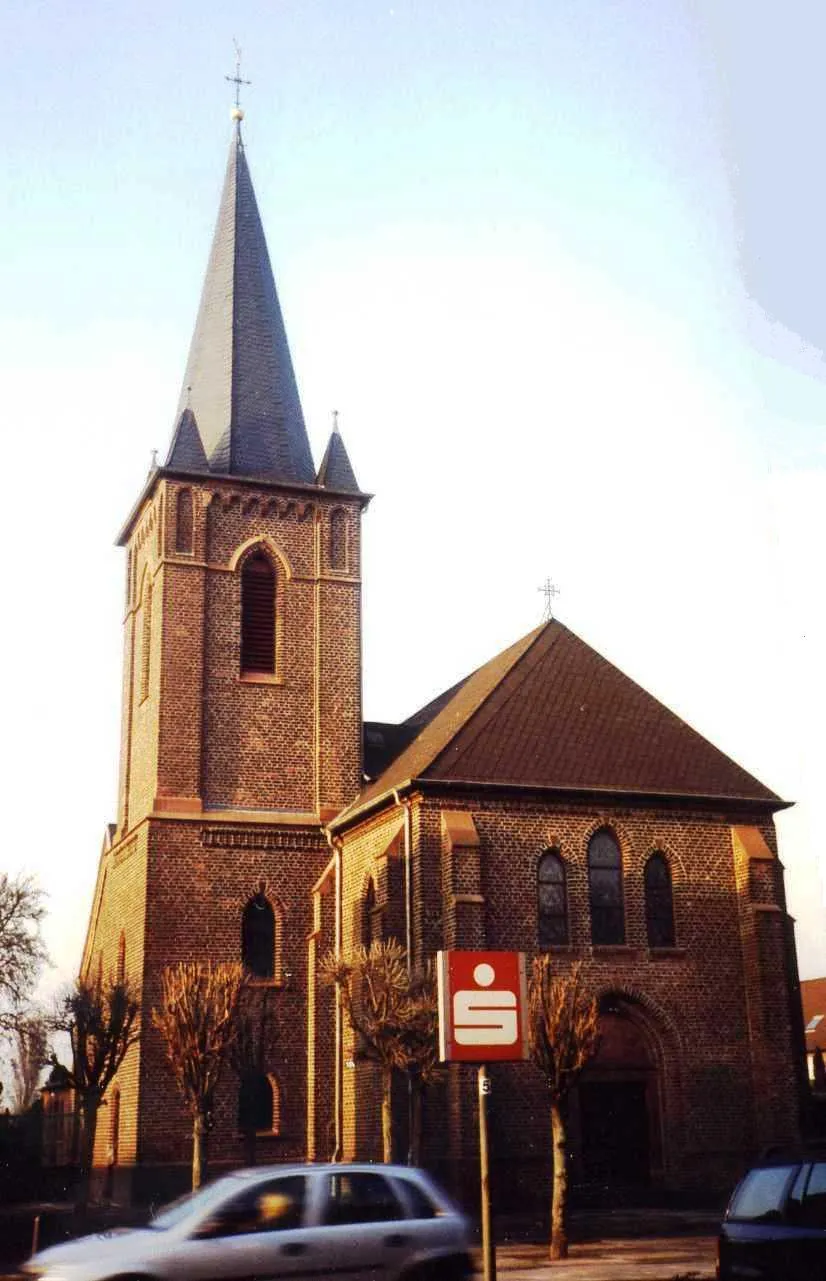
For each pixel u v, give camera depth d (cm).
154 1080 3916
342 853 4181
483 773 3691
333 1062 4044
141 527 4728
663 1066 3644
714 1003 3725
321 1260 1602
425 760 3794
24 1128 4584
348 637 4534
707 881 3822
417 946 3544
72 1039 3844
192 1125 3909
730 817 3897
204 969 3672
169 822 4144
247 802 4281
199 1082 3422
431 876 3588
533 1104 3453
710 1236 2919
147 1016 3962
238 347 4756
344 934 4075
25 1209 3909
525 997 1702
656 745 3991
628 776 3831
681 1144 3575
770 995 3700
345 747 4419
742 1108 3666
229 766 4291
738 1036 3722
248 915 4181
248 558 4494
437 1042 3086
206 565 4412
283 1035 4072
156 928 4047
